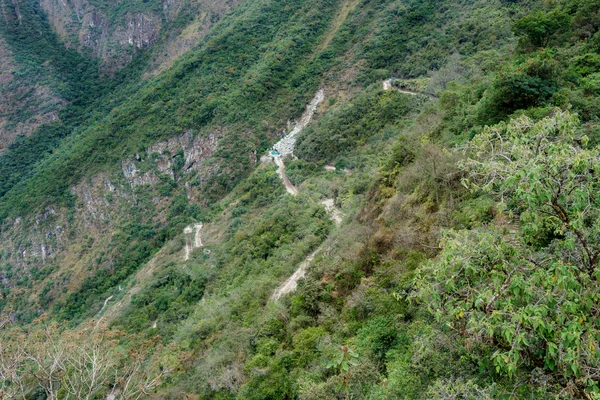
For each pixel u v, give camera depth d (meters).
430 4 73.69
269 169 64.44
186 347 28.97
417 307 14.52
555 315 6.07
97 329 22.23
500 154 6.95
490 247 6.81
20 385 17.86
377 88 63.94
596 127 16.27
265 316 24.52
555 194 6.23
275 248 38.88
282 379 17.39
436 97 49.22
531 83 20.77
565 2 30.75
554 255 6.78
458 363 9.91
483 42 54.09
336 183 46.59
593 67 21.98
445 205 18.92
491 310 6.39
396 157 29.55
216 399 19.86
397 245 19.70
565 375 5.80
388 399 11.22
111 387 21.48
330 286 21.23
